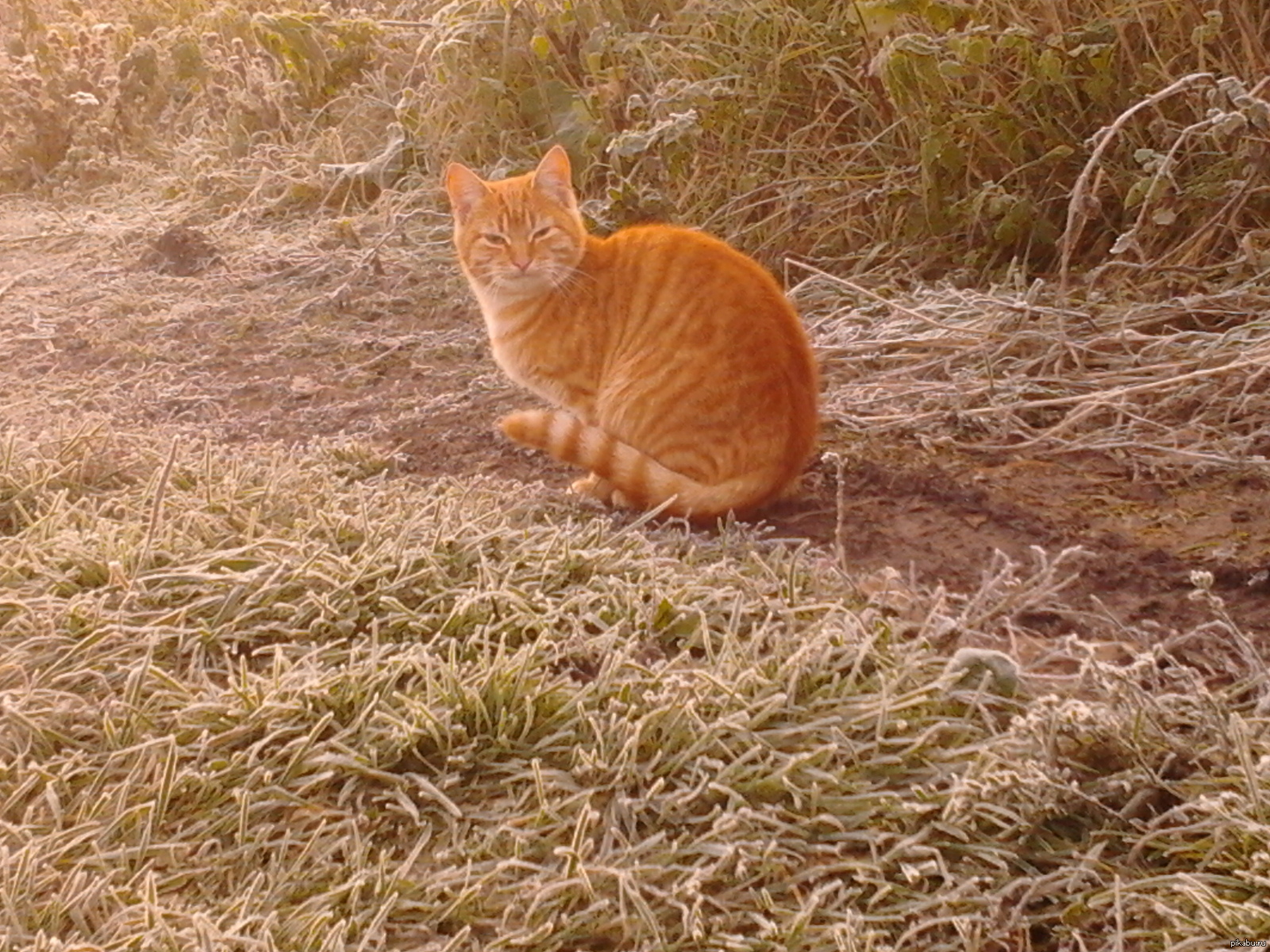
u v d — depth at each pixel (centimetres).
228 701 195
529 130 321
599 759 190
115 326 283
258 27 387
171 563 209
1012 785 188
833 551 218
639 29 320
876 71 276
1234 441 229
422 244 306
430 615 204
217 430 247
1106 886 184
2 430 243
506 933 181
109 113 408
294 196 341
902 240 281
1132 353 246
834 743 191
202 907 182
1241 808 184
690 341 220
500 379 256
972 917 181
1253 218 265
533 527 215
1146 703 192
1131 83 277
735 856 185
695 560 214
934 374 249
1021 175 275
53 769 191
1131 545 216
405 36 381
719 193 295
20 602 203
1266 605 207
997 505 223
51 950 177
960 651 198
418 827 189
